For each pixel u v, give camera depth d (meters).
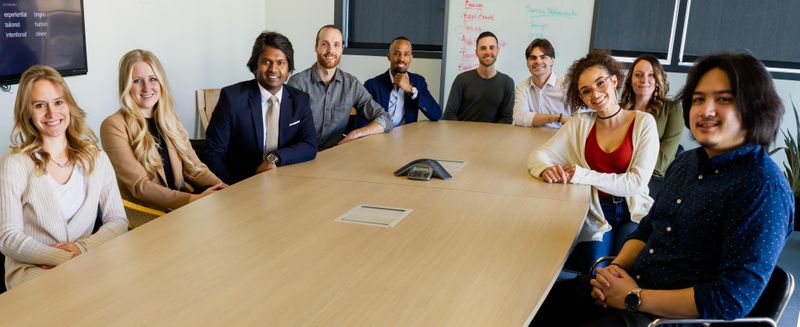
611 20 5.29
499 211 2.07
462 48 5.25
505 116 4.62
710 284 1.45
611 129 2.58
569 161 2.70
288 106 3.01
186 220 1.90
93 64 4.22
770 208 1.42
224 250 1.64
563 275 3.22
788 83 4.82
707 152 1.58
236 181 3.06
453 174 2.61
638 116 2.54
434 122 4.32
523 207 2.12
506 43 5.15
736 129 1.48
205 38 5.39
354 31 6.01
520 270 1.56
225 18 5.63
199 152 3.39
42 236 2.08
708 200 1.53
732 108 1.46
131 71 2.61
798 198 4.14
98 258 1.57
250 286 1.42
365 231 1.83
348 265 1.56
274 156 2.71
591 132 2.62
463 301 1.37
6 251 1.97
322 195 2.23
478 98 4.62
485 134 3.73
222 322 1.24
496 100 4.61
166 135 2.79
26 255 1.95
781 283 1.51
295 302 1.34
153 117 2.77
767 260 1.41
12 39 3.52
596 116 2.64
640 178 2.44
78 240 2.14
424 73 5.82
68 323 1.22
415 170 2.53
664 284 1.64
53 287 1.39
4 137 3.63
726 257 1.45
